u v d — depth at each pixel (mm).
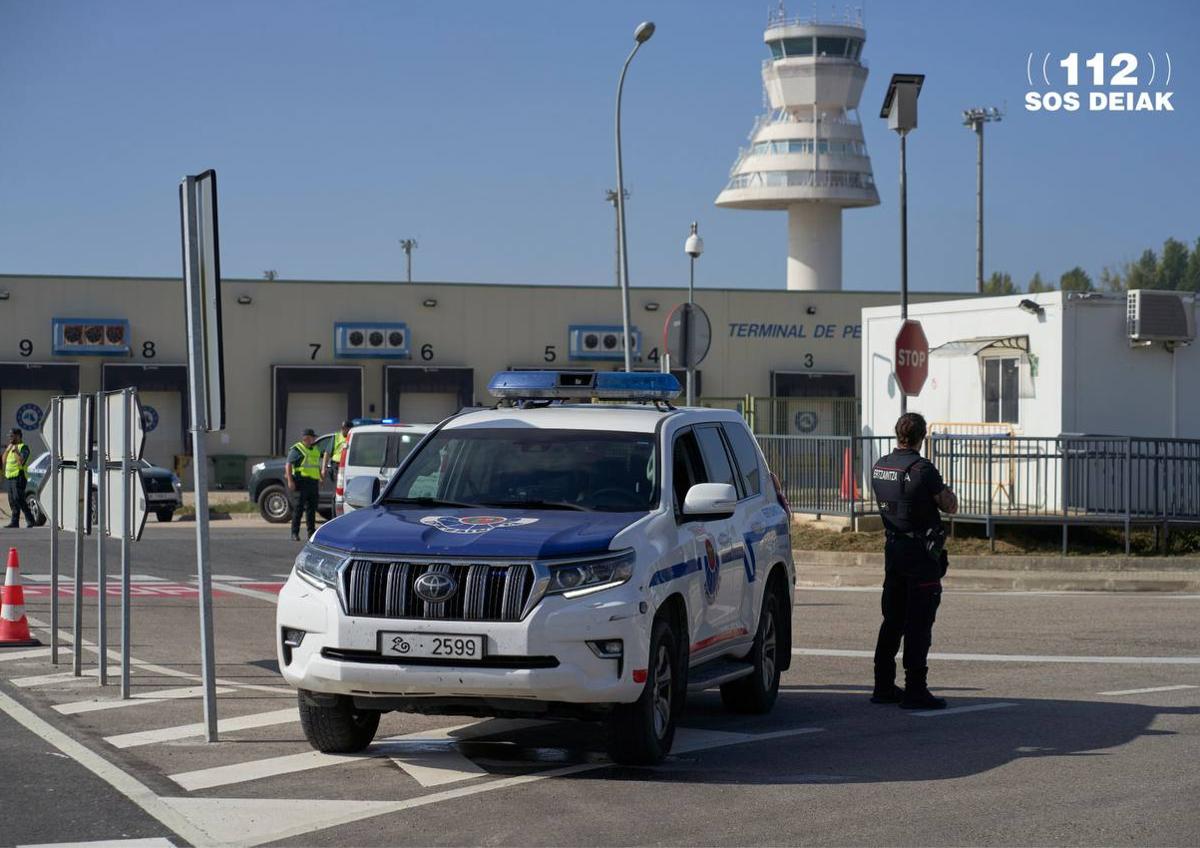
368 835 6938
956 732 9766
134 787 7875
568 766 8500
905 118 21906
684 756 8867
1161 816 7363
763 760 8750
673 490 9086
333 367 50531
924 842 6852
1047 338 25516
